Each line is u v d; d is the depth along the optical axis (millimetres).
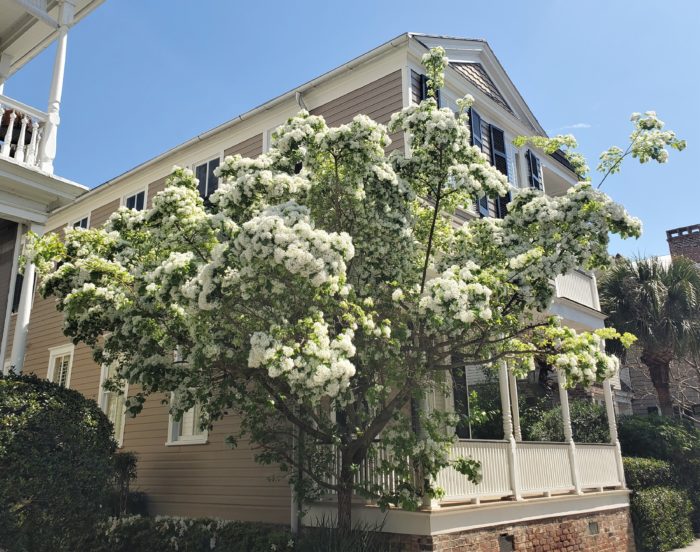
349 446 7438
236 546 9133
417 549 7605
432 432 6980
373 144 6895
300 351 5695
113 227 7797
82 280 6773
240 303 6473
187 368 7684
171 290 5992
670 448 15328
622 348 19062
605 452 12570
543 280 6719
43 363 16141
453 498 8180
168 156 14383
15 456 6359
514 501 9211
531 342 7391
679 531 13594
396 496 7105
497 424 13477
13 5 10188
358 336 6867
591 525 11242
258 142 12836
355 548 7270
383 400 7059
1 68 11367
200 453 11438
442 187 7352
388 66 11398
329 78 11844
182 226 6570
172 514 11562
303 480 8062
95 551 10430
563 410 11570
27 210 8383
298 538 8594
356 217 7246
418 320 7129
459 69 13352
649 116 7113
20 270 8445
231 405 7766
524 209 7195
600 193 6910
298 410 8195
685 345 17938
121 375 8219
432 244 8203
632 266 19016
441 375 7727
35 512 6512
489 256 7590
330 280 5582
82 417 7266
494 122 13859
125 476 11820
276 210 5996
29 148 8422
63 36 9352
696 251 28219
